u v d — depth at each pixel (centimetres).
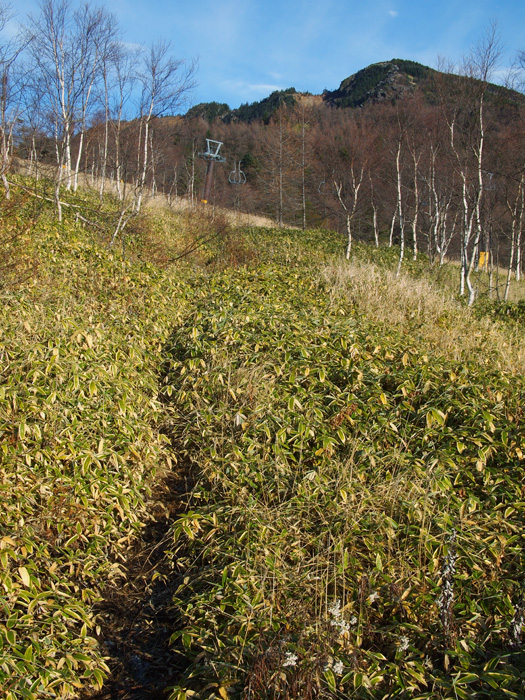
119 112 1201
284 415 428
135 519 345
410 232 3322
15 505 295
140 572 315
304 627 240
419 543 298
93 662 238
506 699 209
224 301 719
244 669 226
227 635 250
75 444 352
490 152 1355
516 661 234
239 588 272
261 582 278
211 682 223
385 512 329
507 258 3000
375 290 792
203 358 557
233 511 335
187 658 255
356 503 335
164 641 267
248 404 455
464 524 317
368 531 311
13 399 351
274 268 954
